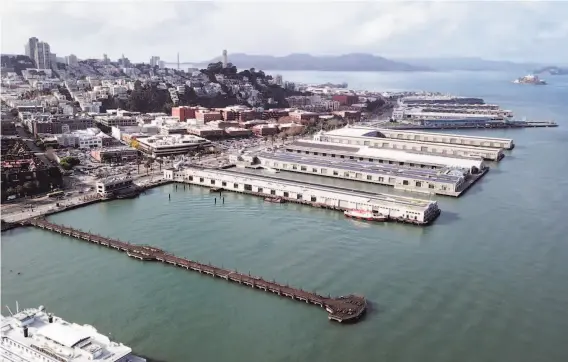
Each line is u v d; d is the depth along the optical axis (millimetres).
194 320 145125
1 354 120375
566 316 148250
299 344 133875
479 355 129125
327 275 173875
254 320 145625
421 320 145250
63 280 170375
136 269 180375
